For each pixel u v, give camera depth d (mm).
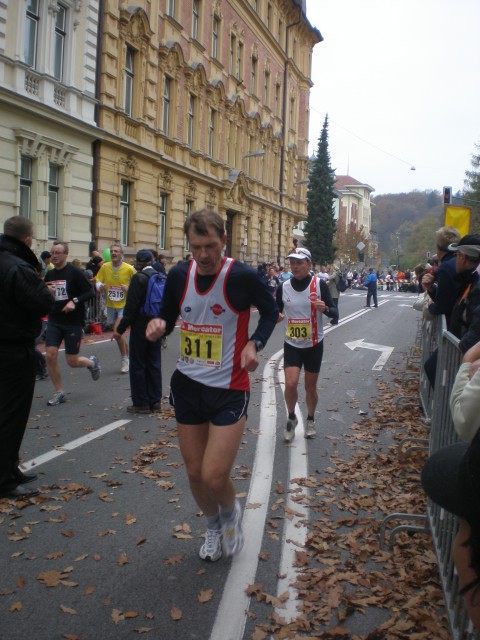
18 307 4707
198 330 3629
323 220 68312
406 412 7965
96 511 4633
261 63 36844
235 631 3168
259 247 38469
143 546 4074
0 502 4738
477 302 4562
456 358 3789
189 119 27438
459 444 2609
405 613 3389
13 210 16078
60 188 18125
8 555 3920
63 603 3381
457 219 15242
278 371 10953
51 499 4836
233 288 3580
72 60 18000
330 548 4094
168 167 24688
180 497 4938
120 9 20219
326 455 6145
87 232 19453
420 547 4113
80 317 8141
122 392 8859
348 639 3146
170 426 7078
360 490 5199
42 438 6480
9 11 15367
